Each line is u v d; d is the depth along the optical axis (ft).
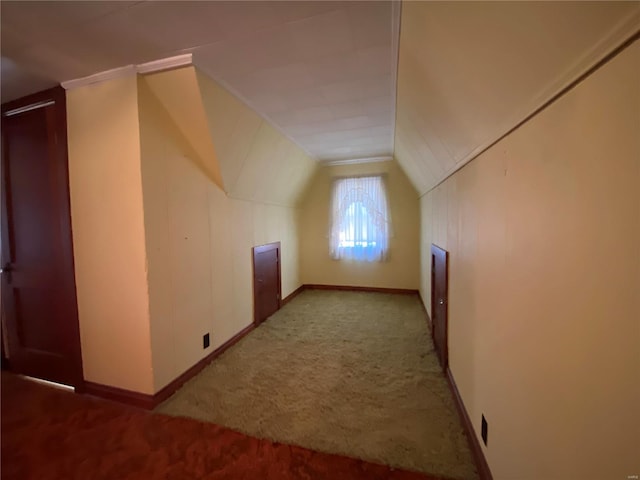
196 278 7.14
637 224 1.53
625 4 1.43
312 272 15.62
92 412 5.66
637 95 1.50
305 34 4.53
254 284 10.11
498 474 3.53
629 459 1.60
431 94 4.75
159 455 4.60
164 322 6.11
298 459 4.50
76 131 5.94
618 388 1.68
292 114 7.75
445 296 6.86
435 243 8.70
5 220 6.64
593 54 1.78
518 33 2.24
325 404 5.84
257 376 6.95
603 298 1.79
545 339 2.51
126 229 5.72
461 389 5.45
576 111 2.06
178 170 6.52
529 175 2.80
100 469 4.35
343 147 11.48
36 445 4.84
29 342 6.79
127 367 5.92
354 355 8.03
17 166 6.47
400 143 9.79
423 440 4.86
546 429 2.47
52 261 6.34
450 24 2.99
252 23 4.26
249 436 4.99
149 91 5.73
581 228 2.02
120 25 4.25
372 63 5.38
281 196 12.34
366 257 14.73
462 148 4.94
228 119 6.76
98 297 6.02
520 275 2.99
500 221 3.54
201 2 3.79
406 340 9.03
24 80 5.78
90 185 5.90
